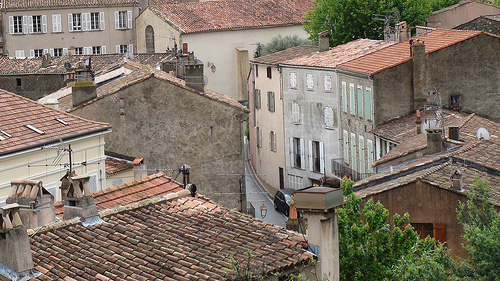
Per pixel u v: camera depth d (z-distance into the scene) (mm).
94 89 57344
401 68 69250
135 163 49219
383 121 69500
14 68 91500
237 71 124812
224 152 59312
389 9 104375
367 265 29781
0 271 23984
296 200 26906
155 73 59438
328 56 85312
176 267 25469
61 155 44688
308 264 26531
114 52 135375
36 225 27062
